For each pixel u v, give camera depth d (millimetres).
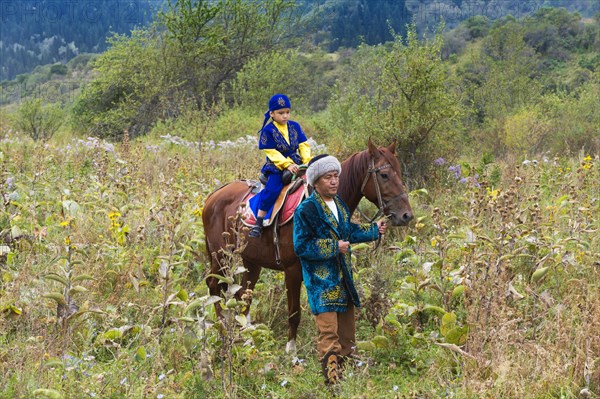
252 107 26859
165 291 5844
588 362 4938
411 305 6410
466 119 18766
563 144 16672
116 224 7734
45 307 6391
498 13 107688
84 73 105375
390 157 5789
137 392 5039
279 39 32438
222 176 11984
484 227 7688
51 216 8742
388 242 8383
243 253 6238
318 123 18312
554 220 7910
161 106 27438
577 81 44219
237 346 5734
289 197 5875
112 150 13266
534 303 6086
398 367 5801
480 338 5453
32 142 16828
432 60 12820
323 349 5375
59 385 5023
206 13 28906
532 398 4875
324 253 5238
